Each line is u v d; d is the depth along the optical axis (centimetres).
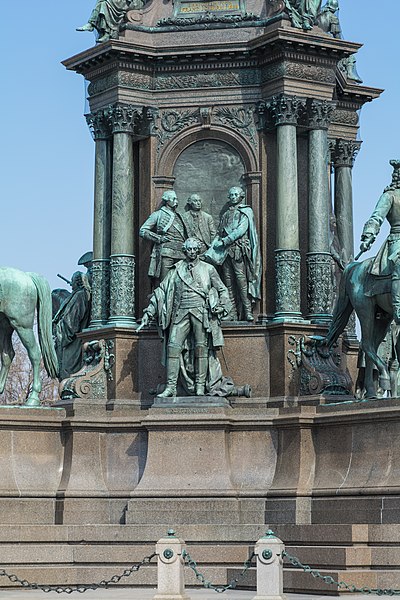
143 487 5434
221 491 5384
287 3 5822
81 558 5069
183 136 5934
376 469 5100
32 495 5500
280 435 5462
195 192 5947
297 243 5747
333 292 5897
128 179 5897
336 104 6016
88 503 5500
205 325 5572
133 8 5984
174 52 5894
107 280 5978
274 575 3969
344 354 6038
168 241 5819
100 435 5603
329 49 5800
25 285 5725
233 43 5841
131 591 4809
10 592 4778
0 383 5819
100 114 5975
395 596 4366
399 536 4628
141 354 5828
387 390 5453
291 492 5291
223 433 5466
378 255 5369
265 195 5841
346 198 6456
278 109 5769
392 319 5531
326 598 4359
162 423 5484
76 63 6031
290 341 5666
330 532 4778
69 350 6219
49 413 5625
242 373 5719
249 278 5759
